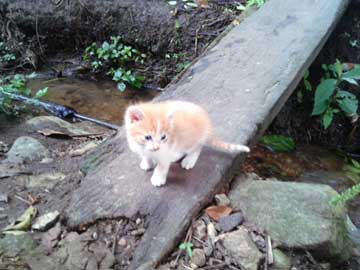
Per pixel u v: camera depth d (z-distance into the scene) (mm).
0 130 784
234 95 732
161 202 552
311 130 1032
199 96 730
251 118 681
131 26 1132
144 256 504
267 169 849
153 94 1109
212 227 551
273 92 740
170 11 1121
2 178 614
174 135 532
